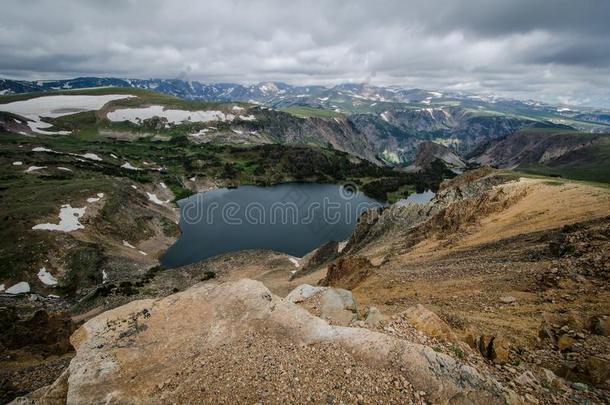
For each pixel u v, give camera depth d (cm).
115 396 1092
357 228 7619
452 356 1223
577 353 1223
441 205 6506
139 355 1255
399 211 7156
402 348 1174
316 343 1278
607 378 1070
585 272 1873
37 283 7000
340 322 1499
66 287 7031
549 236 2720
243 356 1235
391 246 5175
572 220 2967
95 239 8812
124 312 1491
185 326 1406
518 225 3509
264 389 1088
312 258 7625
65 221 8888
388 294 2619
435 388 1029
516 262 2492
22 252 7450
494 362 1234
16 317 3750
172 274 7788
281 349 1264
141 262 8562
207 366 1199
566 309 1617
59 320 3441
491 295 2022
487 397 977
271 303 1488
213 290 1602
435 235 4688
